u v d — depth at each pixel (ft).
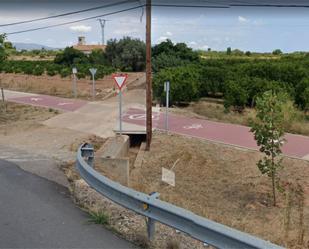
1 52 75.05
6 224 15.55
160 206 12.62
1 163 27.55
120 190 14.46
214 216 21.16
